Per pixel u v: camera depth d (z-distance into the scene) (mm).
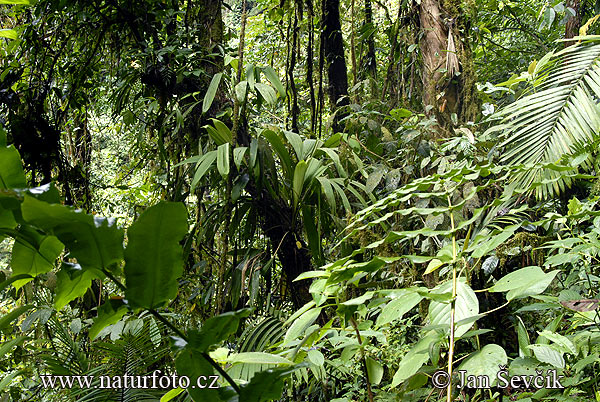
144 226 643
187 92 2936
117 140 4770
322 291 1098
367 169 2984
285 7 3574
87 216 608
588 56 2076
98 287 2768
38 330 2352
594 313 1360
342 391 2328
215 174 2855
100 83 3693
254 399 706
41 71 3170
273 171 2783
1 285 688
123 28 3160
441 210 1165
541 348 1239
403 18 3361
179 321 2787
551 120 2008
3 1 929
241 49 2555
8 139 3043
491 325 2232
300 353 1138
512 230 1048
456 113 2836
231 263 3068
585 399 1353
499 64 4195
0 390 995
